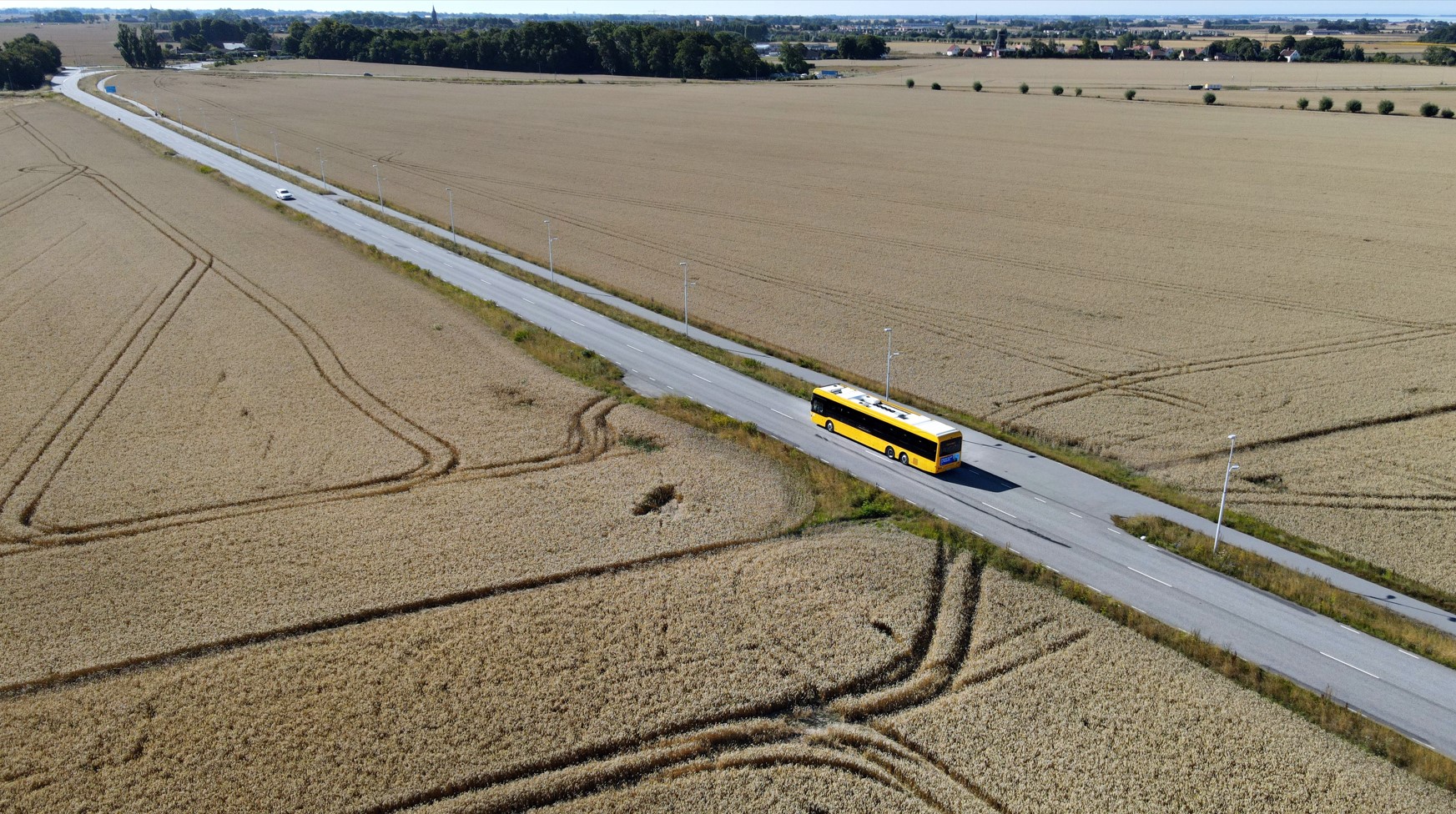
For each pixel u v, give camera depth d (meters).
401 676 39.84
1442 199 123.94
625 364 74.62
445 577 46.53
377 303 88.88
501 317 84.62
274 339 79.50
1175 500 53.38
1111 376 70.56
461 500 54.00
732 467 58.06
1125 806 33.41
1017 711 37.91
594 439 62.03
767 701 38.47
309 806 33.59
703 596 45.06
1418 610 43.94
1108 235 110.75
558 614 43.78
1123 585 46.00
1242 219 116.69
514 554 48.59
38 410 65.56
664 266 100.56
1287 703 38.28
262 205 128.25
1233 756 35.56
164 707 38.19
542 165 158.25
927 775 34.94
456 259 104.31
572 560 48.09
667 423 64.12
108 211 123.44
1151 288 91.19
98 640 41.94
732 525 51.53
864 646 41.50
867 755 35.97
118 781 34.62
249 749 36.09
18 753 35.81
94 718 37.62
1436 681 39.47
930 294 90.25
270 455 59.12
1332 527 50.72
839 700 38.75
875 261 101.44
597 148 173.88
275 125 198.75
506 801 33.78
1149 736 36.53
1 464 58.03
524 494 54.75
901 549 48.97
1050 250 104.88
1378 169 143.50
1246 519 51.50
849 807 33.59
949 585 46.00
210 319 84.00
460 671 40.16
